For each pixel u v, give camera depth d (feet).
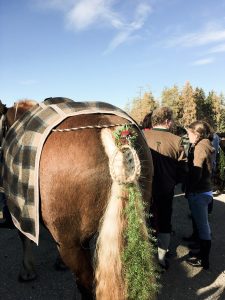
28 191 7.39
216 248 16.30
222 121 208.95
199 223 13.50
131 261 6.58
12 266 13.89
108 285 6.48
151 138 12.33
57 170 7.09
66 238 7.34
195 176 13.12
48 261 14.30
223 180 28.78
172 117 12.90
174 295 11.81
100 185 6.89
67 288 12.22
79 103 8.37
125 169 6.68
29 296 11.70
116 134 7.00
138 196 6.72
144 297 6.66
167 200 12.68
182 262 14.56
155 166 12.05
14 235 17.24
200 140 13.58
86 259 7.47
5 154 9.14
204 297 11.72
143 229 6.74
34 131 7.80
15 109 11.47
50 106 8.36
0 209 19.47
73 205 7.06
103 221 6.72
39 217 7.63
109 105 8.52
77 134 7.25
